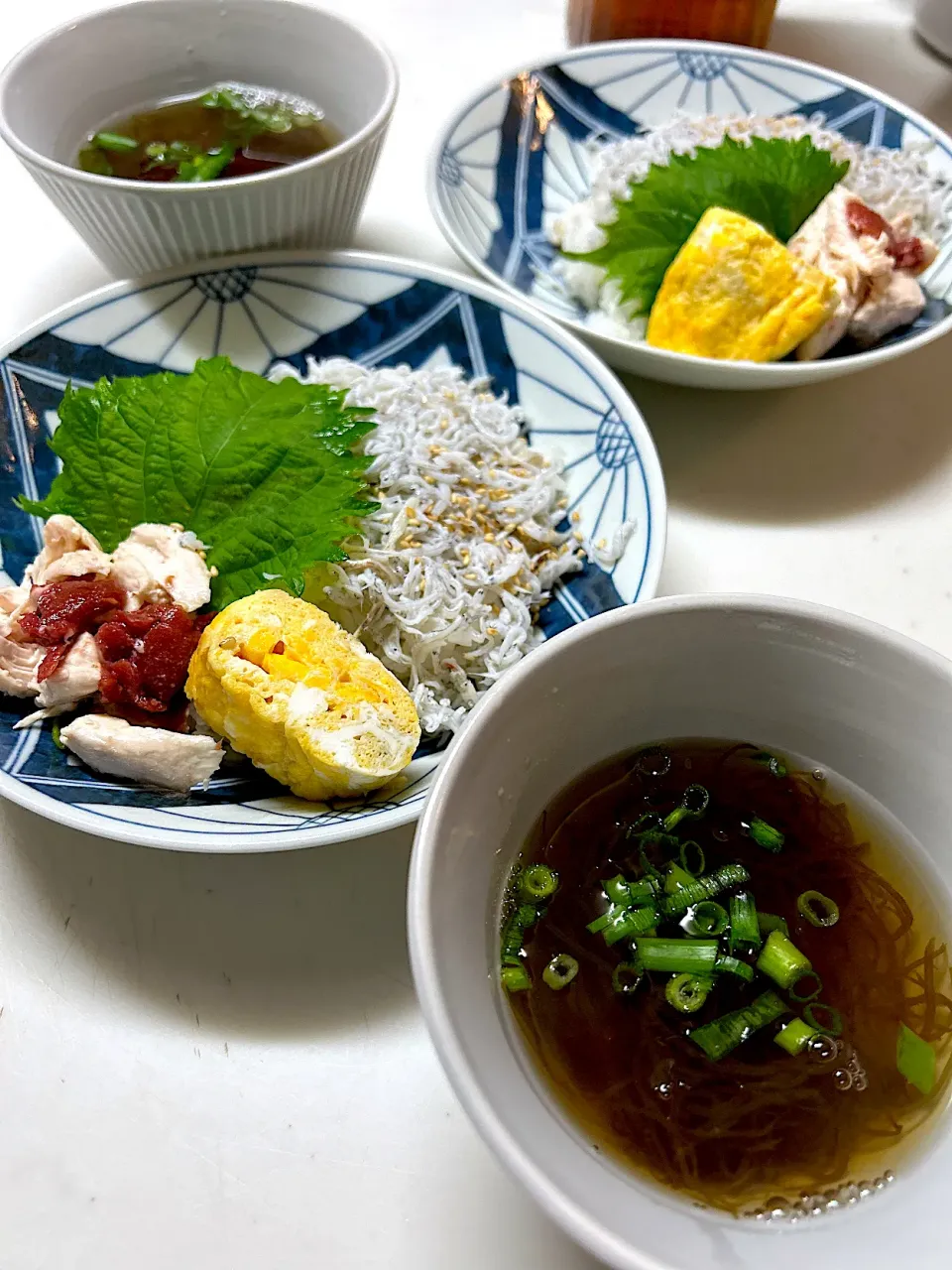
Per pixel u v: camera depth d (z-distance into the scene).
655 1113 0.17
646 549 0.26
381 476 0.28
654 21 0.44
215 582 0.26
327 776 0.21
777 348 0.32
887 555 0.29
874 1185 0.16
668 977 0.18
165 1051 0.20
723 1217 0.15
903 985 0.18
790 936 0.19
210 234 0.31
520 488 0.29
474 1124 0.12
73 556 0.25
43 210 0.39
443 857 0.14
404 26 0.48
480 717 0.15
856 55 0.48
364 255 0.32
